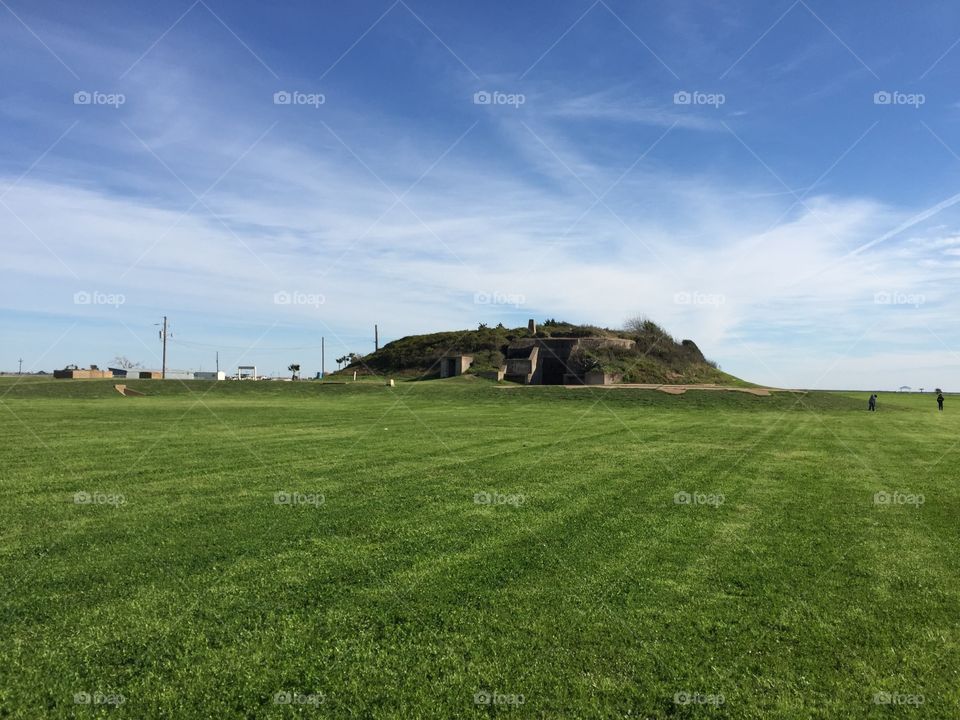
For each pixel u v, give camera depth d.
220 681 6.12
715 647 6.90
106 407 44.19
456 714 5.62
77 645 6.81
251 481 16.06
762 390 61.78
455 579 8.89
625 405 53.47
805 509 13.55
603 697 5.92
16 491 14.63
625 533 11.41
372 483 15.93
